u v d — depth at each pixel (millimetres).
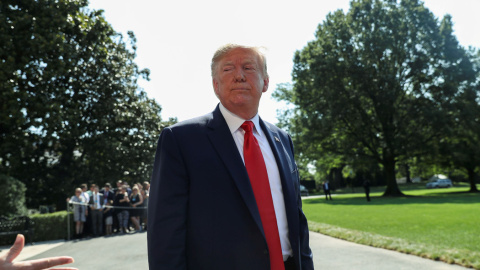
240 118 2021
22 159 22016
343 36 35188
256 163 1907
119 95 22516
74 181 22719
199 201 1755
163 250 1670
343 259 6512
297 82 36844
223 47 2064
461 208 16297
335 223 12109
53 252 9430
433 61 35062
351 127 36312
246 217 1745
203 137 1881
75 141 21844
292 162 2203
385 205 20719
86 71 21359
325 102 34000
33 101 15891
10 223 11805
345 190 63125
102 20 18703
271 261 1757
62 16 15953
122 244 10234
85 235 13312
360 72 33656
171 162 1798
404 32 35219
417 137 34219
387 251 6965
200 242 1715
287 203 1965
